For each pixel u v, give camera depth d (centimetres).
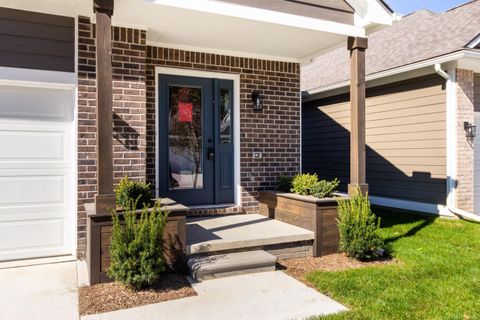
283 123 645
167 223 394
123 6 406
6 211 437
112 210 360
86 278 379
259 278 389
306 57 636
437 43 747
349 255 455
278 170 639
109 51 364
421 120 750
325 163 1013
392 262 440
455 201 687
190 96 596
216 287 363
